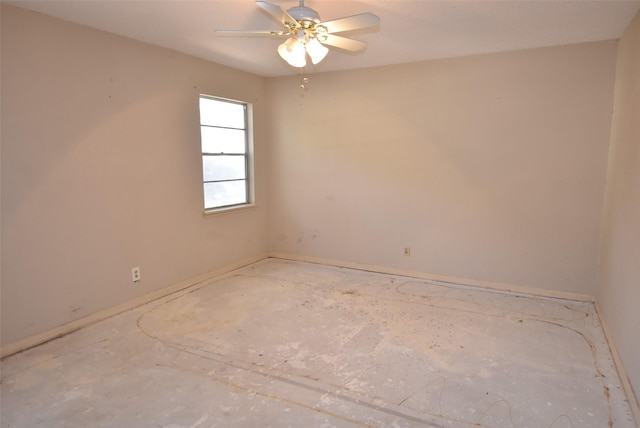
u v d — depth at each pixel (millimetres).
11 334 2770
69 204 3066
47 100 2871
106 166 3312
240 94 4723
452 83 4070
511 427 2031
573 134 3635
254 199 5152
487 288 4141
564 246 3791
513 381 2439
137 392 2324
